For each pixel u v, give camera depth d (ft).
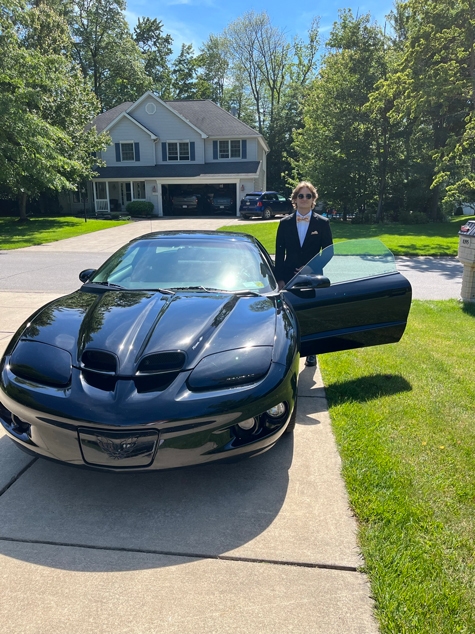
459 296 25.08
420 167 68.08
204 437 7.47
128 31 136.05
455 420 10.99
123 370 7.73
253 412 7.76
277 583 6.33
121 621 5.73
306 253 14.61
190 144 98.53
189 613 5.84
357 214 75.36
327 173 69.97
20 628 5.62
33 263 38.22
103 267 12.65
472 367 14.61
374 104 57.62
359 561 6.73
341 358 15.65
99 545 7.07
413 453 9.50
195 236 13.50
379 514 7.61
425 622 5.63
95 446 7.30
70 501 8.14
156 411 7.22
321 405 12.06
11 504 8.03
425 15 50.14
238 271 11.84
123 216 91.25
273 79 163.02
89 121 80.94
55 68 72.43
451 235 53.83
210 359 8.07
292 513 7.80
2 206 95.45
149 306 9.62
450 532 7.20
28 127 56.70
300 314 12.08
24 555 6.85
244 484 8.64
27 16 76.23
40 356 8.39
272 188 135.64
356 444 9.86
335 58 68.33
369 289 12.46
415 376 13.84
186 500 8.19
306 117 72.23
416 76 51.47
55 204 100.37
